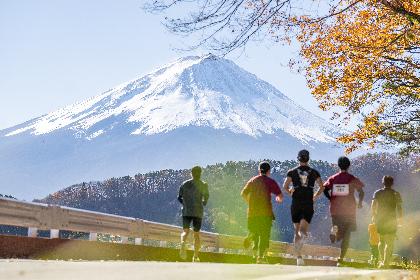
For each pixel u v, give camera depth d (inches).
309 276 407.8
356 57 890.1
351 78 917.2
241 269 444.8
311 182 743.1
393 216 818.8
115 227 995.9
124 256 975.6
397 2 603.5
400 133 992.9
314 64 908.6
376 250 1058.7
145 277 346.6
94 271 382.6
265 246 768.9
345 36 859.4
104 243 917.8
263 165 768.3
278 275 405.4
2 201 699.4
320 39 877.2
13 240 719.1
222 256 1289.4
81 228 884.6
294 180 744.3
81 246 859.4
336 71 921.5
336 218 761.6
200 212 841.5
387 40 837.2
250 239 809.5
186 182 844.0
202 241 1338.6
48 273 358.9
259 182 762.8
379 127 1003.3
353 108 965.8
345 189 760.3
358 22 842.2
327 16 583.5
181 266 456.8
